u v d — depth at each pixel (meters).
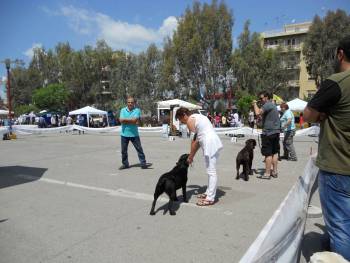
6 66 21.84
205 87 42.12
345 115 2.73
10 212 5.02
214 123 30.62
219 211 4.95
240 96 40.84
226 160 10.01
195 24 41.53
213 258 3.43
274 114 7.10
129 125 8.38
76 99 54.66
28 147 14.27
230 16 40.81
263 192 6.05
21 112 59.41
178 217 4.70
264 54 44.38
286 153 10.22
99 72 53.47
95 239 3.96
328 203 2.90
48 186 6.68
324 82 2.81
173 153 11.73
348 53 2.79
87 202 5.50
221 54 41.03
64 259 3.46
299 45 55.91
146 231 4.19
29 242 3.90
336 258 2.71
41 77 61.69
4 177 7.63
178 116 5.38
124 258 3.46
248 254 3.36
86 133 24.05
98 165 9.16
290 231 3.00
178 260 3.40
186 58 40.97
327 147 2.86
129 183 6.86
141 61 47.81
